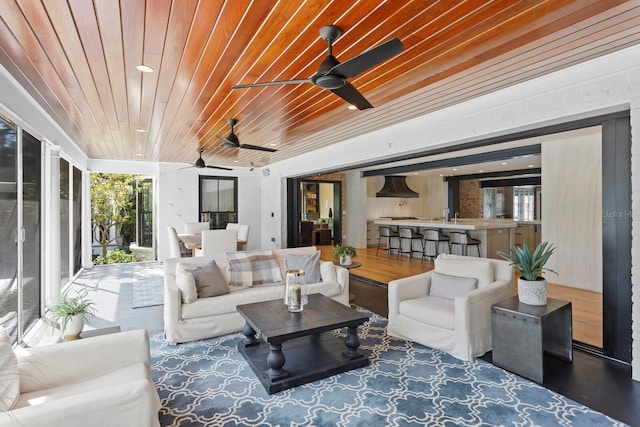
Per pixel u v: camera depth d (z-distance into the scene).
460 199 11.39
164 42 2.24
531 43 2.32
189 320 3.30
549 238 5.53
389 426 2.04
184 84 2.98
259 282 3.94
